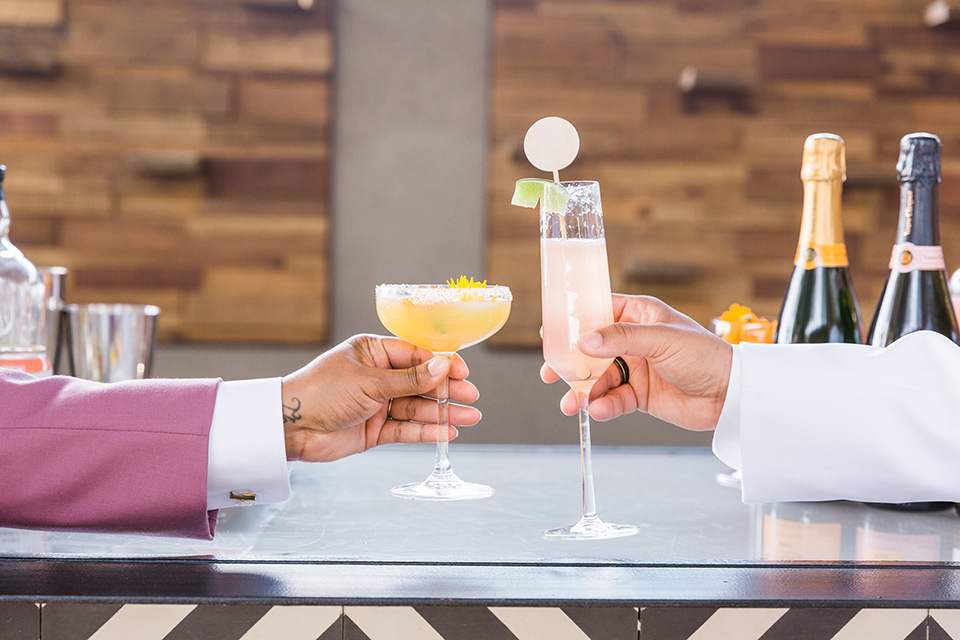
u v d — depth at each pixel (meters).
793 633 1.04
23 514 1.11
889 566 1.11
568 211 1.21
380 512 1.24
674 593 1.05
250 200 3.33
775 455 1.18
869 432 1.18
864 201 3.43
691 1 3.35
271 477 1.13
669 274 3.35
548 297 1.21
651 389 1.31
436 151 3.38
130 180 3.30
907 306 1.33
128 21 3.27
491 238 3.35
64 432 1.11
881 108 3.39
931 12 3.36
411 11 3.35
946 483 1.17
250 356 3.37
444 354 1.32
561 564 1.10
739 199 3.38
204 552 1.12
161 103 3.29
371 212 3.39
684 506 1.28
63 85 3.27
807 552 1.13
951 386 1.18
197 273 3.33
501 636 1.03
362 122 3.37
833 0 3.36
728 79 3.29
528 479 1.39
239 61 3.30
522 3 3.31
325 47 3.30
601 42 3.33
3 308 1.40
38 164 3.28
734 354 1.20
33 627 1.03
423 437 1.29
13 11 3.24
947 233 3.44
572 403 1.31
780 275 3.39
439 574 1.08
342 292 3.41
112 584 1.05
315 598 1.03
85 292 3.31
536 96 3.33
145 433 1.11
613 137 3.36
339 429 1.18
